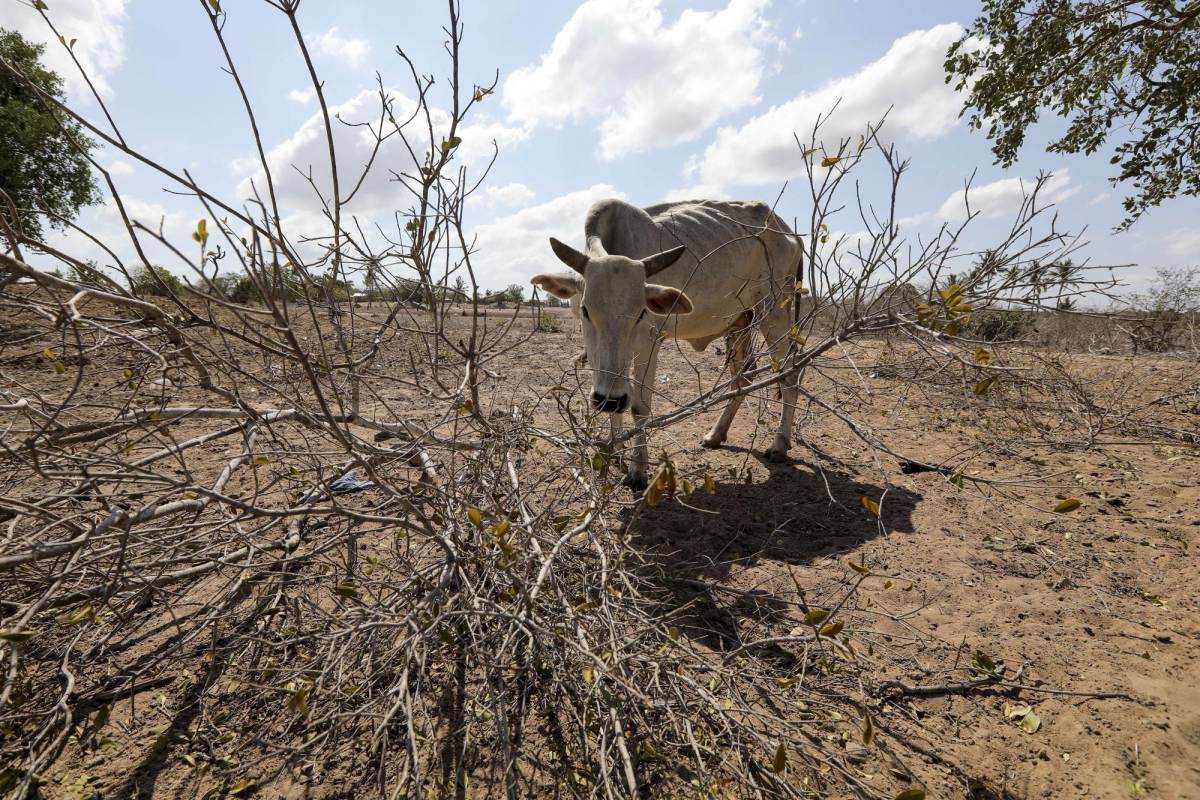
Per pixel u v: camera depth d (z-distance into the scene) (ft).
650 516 12.00
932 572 10.02
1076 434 14.61
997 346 8.06
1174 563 10.18
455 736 6.39
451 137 6.75
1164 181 31.17
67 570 6.00
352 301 9.04
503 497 8.38
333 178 6.49
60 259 5.38
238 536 7.78
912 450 16.03
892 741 6.56
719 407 20.33
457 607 6.75
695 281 14.03
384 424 10.07
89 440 6.77
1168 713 6.96
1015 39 33.55
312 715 6.46
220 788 5.81
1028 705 7.12
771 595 8.40
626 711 5.81
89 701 6.79
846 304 8.52
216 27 4.76
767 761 5.99
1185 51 29.84
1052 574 9.95
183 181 4.84
